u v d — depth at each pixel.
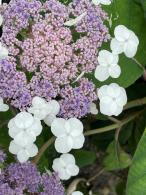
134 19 0.35
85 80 0.31
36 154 0.34
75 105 0.31
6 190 0.30
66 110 0.31
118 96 0.32
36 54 0.30
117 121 0.38
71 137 0.32
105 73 0.31
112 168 0.40
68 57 0.30
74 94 0.31
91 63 0.31
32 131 0.31
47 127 0.37
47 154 0.39
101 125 0.43
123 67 0.35
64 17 0.31
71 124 0.31
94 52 0.31
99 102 0.34
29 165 0.31
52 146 0.39
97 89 0.32
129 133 0.44
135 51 0.32
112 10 0.35
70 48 0.30
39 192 0.32
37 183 0.31
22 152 0.32
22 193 0.31
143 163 0.32
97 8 0.32
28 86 0.30
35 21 0.31
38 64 0.30
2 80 0.30
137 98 0.42
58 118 0.31
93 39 0.31
